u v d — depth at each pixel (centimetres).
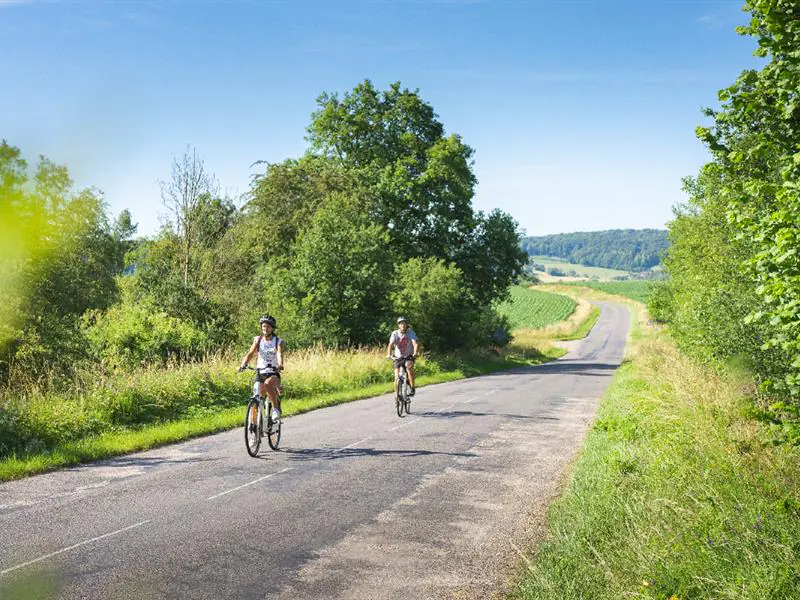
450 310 3281
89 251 1991
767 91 636
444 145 3681
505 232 3994
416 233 3853
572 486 748
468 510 695
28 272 1485
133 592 465
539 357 5012
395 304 2848
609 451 894
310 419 1384
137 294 2617
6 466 845
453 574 520
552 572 486
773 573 420
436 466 909
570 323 10131
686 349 1734
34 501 707
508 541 598
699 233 1568
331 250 2714
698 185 1580
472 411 1534
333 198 2939
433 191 3741
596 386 2331
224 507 690
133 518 646
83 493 744
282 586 486
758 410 650
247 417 952
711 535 487
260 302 3034
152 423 1234
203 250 3256
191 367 1570
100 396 1211
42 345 1402
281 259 3122
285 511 679
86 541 574
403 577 511
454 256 3975
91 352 1558
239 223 3638
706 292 1286
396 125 3928
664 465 702
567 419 1413
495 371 3369
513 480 833
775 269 564
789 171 584
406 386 1461
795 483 602
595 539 548
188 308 2548
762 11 613
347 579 504
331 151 4000
